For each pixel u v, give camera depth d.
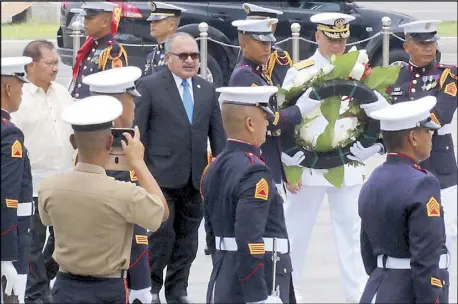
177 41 22.28
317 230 29.09
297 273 23.44
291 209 23.19
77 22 36.09
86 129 15.07
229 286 16.16
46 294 22.00
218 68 41.09
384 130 16.02
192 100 22.56
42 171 21.86
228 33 42.44
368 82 20.81
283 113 20.58
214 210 16.36
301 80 20.69
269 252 16.23
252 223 15.55
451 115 23.80
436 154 24.08
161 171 22.19
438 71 23.81
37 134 21.81
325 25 22.16
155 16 26.83
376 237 15.85
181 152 22.28
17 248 17.42
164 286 23.39
